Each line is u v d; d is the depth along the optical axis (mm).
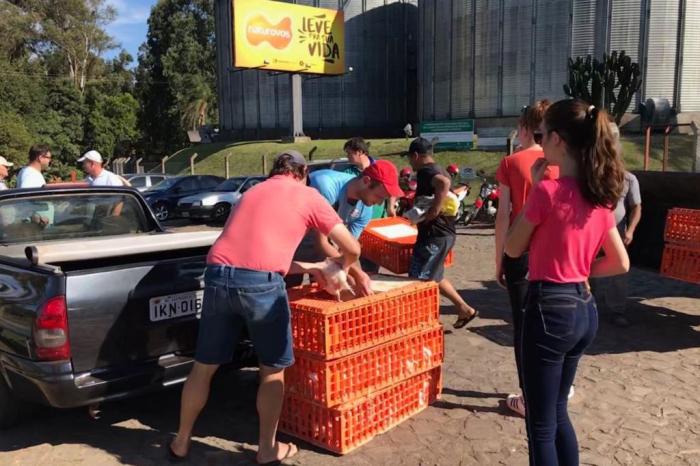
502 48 34969
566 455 2863
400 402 4070
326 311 3500
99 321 3615
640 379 4812
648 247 6695
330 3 45500
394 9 47219
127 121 61906
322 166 15430
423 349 4160
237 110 50750
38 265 3623
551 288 2688
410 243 5789
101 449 3795
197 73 63969
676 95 31594
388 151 30531
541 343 2693
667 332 6039
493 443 3812
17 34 56969
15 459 3664
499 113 35406
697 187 6047
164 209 19859
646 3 31188
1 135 39156
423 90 41188
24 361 3535
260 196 3461
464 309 5949
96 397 3568
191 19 64562
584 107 2693
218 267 3361
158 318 3850
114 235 5656
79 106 54188
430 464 3572
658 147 24859
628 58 22219
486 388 4684
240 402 4527
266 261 3326
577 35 32406
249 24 35000
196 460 3641
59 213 5336
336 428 3637
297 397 3777
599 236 2727
